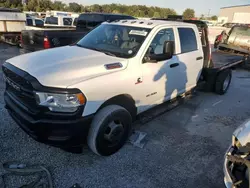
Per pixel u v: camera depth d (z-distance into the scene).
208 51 5.84
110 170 3.00
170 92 4.35
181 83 4.61
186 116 4.82
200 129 4.29
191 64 4.71
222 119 4.80
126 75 3.21
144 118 4.21
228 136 4.11
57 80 2.65
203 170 3.15
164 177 2.96
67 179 2.79
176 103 5.06
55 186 2.67
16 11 11.87
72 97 2.61
